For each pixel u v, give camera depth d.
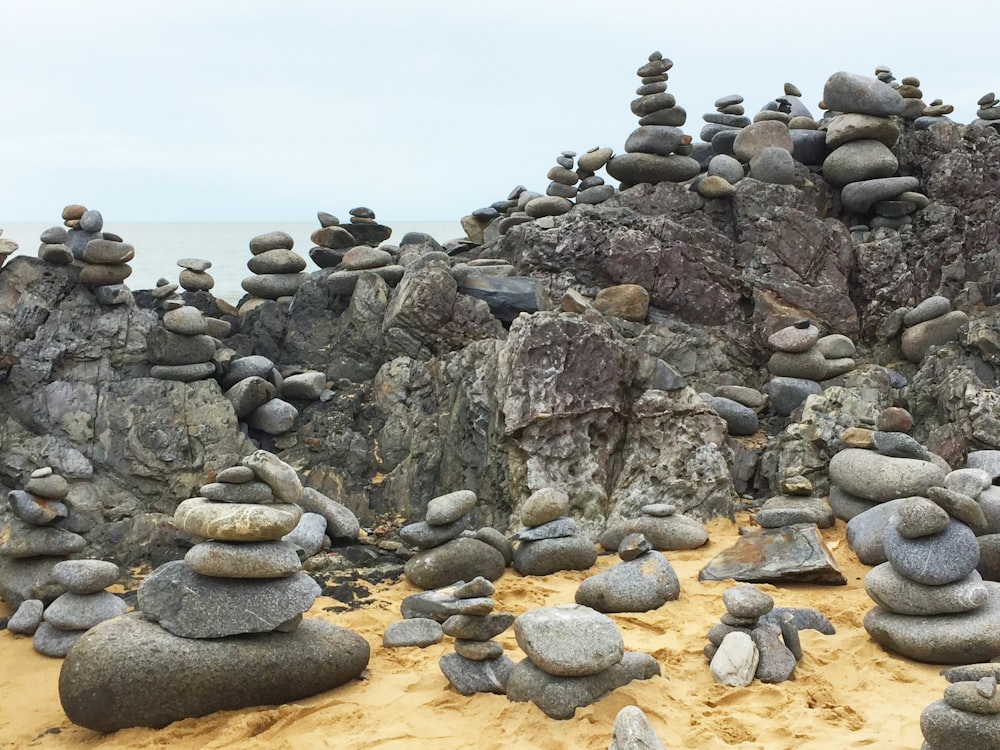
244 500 7.12
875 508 9.49
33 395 10.86
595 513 10.47
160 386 11.06
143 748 5.97
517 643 6.91
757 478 11.32
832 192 15.65
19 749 6.17
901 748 5.62
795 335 12.70
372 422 11.84
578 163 16.23
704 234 14.24
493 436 10.84
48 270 11.57
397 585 9.05
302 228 101.00
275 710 6.35
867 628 7.38
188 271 13.85
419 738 5.95
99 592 7.96
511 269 13.94
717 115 17.42
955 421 11.27
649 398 11.09
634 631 7.73
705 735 5.82
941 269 14.83
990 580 8.21
